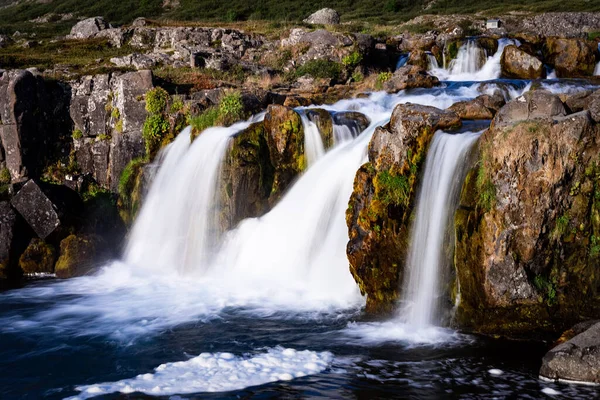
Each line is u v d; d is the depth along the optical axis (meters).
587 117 10.30
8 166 21.33
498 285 10.48
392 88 22.62
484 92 20.91
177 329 11.80
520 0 51.97
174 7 59.88
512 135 10.38
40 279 16.84
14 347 11.12
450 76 26.14
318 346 10.46
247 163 16.36
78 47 32.31
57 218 17.66
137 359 10.33
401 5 55.34
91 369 9.99
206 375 9.38
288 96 21.58
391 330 11.15
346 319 11.91
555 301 10.47
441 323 11.26
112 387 9.12
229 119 18.78
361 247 12.15
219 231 16.44
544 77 24.56
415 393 8.55
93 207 19.89
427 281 11.46
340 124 16.59
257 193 16.31
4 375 9.85
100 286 15.70
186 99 20.80
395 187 12.02
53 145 22.12
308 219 14.83
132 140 20.89
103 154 21.69
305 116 16.55
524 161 10.30
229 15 51.59
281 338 10.95
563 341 9.56
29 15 63.28
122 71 24.69
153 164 19.52
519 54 24.89
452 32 33.28
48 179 21.48
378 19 47.88
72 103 22.19
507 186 10.43
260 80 26.05
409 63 27.69
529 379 8.93
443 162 11.66
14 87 20.73
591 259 10.48
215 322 12.09
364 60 28.64
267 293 13.84
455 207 11.26
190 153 17.89
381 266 12.00
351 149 15.34
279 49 29.73
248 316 12.38
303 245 14.67
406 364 9.59
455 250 11.05
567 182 10.34
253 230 15.77
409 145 12.08
